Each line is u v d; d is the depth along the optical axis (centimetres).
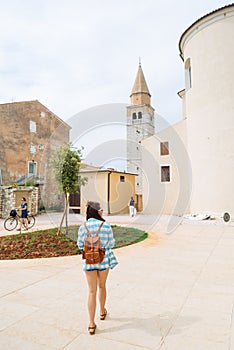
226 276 476
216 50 1463
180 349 248
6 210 1739
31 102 2553
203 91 1509
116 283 438
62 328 289
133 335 274
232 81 1410
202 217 1388
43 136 2591
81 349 249
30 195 1845
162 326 293
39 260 570
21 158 2416
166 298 374
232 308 341
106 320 307
